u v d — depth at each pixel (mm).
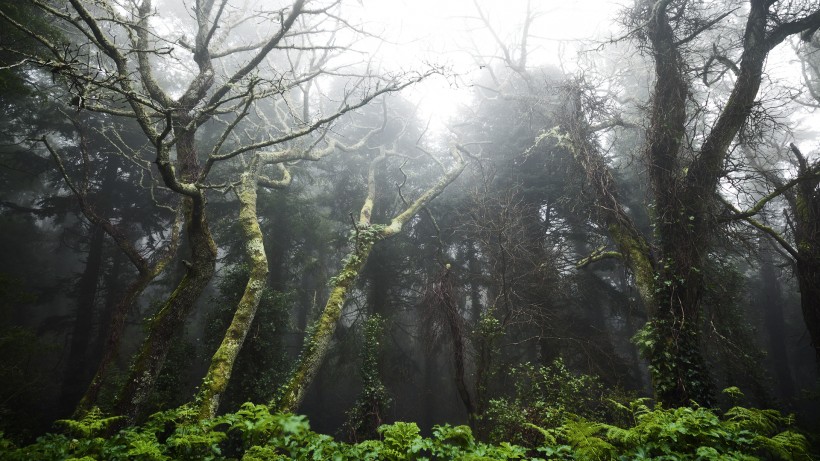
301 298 19000
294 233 16594
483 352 10445
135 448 3469
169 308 8109
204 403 7625
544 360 11828
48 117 15391
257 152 12453
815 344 9008
